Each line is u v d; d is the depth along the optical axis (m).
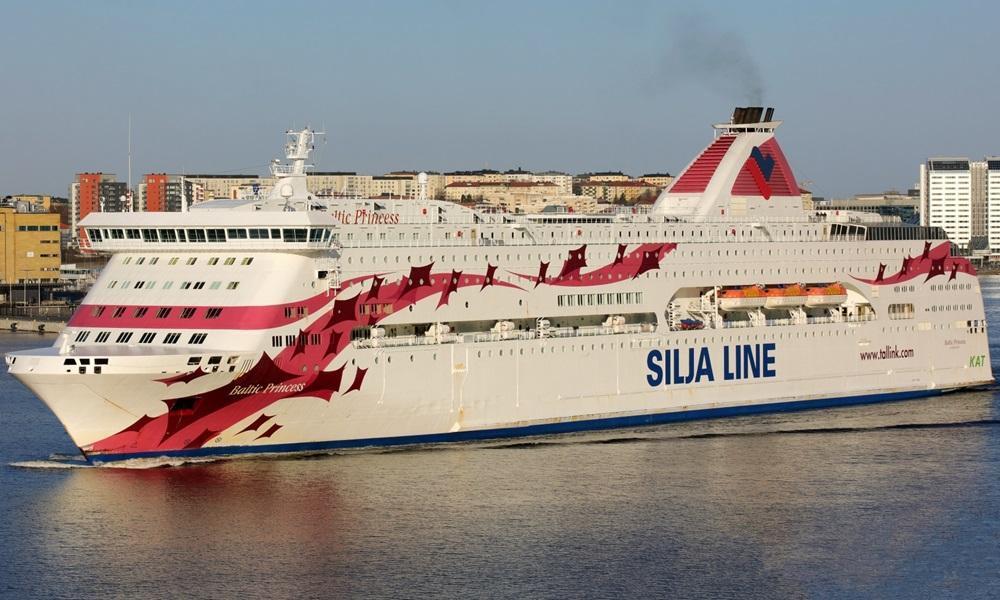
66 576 66.56
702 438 96.75
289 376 83.00
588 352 96.56
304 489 79.88
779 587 66.38
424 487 81.19
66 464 86.38
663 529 74.62
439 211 93.38
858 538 73.75
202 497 77.88
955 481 85.31
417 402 88.62
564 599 64.44
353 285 85.50
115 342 83.75
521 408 93.69
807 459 90.75
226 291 82.62
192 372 79.69
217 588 65.19
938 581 67.44
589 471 86.19
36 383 79.31
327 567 67.94
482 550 70.69
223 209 85.88
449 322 90.38
